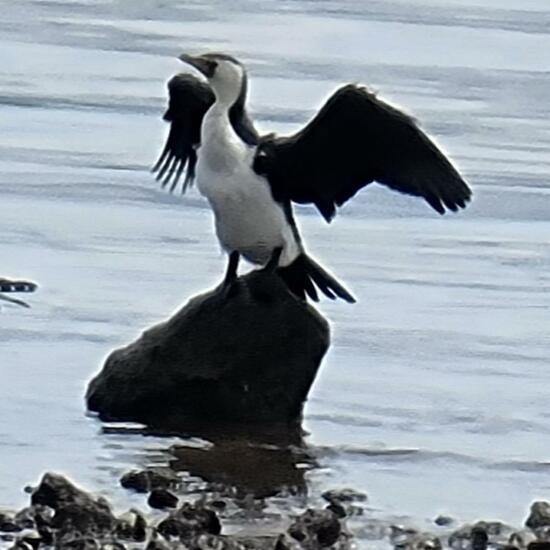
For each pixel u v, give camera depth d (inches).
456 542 543.2
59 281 794.2
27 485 579.5
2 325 733.3
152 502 562.6
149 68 1249.4
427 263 846.5
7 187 938.1
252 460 618.5
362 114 628.4
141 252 843.4
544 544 522.3
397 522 560.7
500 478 610.9
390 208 914.7
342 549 533.0
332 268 834.2
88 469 600.1
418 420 662.5
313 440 636.1
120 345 718.5
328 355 722.2
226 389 640.4
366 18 1456.7
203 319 644.1
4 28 1343.5
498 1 1531.7
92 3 1432.1
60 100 1140.5
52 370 685.9
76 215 894.4
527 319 777.6
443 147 1069.1
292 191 639.1
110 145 1034.7
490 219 917.8
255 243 642.2
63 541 519.2
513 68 1305.4
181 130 671.1
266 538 535.5
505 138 1097.4
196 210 906.7
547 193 963.3
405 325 761.0
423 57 1334.9
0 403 651.5
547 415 674.2
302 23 1428.4
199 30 1385.3
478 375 712.4
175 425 637.3
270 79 1245.7
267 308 643.5
